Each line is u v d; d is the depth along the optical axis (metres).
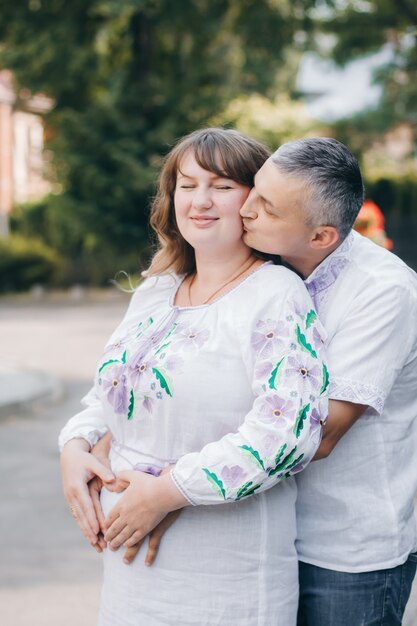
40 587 4.46
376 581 2.07
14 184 35.06
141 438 2.04
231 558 1.97
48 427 8.49
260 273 2.01
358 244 2.11
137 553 2.00
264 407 1.87
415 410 2.15
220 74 27.06
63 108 27.11
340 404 1.98
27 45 24.64
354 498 2.07
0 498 6.02
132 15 25.36
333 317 2.04
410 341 2.05
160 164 2.26
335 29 24.81
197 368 1.95
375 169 32.91
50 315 19.89
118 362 2.07
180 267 2.21
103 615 2.08
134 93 25.80
